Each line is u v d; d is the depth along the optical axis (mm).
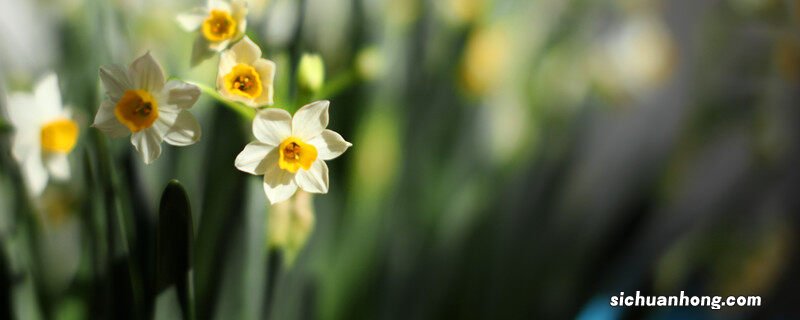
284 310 484
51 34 491
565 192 552
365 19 497
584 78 543
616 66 544
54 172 438
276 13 451
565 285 558
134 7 476
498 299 542
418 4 512
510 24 530
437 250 531
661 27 563
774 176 595
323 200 506
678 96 573
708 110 579
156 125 392
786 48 580
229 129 465
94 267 463
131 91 392
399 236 525
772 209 602
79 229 478
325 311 516
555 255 553
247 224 448
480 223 535
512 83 532
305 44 471
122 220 452
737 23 578
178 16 401
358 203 518
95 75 464
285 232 450
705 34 574
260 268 454
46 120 432
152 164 463
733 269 601
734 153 592
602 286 566
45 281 480
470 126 524
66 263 485
